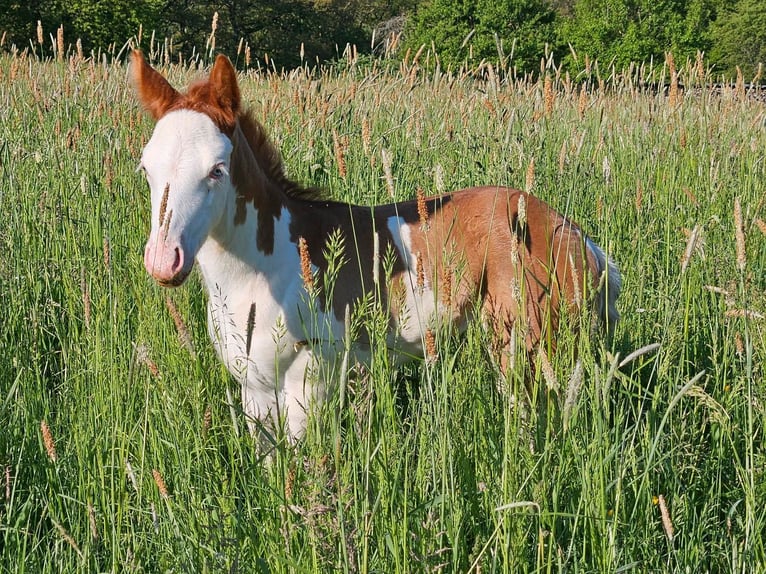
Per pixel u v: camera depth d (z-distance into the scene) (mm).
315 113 6629
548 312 3422
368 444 2775
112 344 3811
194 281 4797
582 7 29609
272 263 3895
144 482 3412
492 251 4105
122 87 7539
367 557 2643
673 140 6996
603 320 4184
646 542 3033
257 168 3873
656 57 25891
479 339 3514
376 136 6445
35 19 24859
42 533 3561
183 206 3387
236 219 3725
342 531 2566
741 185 6379
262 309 3861
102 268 5031
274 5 43250
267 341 3895
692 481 3561
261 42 43312
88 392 3965
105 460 3432
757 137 7684
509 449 2799
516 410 2869
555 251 4039
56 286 5305
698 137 7277
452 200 4320
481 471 3076
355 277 4074
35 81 7773
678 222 5848
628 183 6504
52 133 6414
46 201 5734
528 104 7047
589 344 3283
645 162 6930
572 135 6562
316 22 45000
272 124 6879
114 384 3596
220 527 2953
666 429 3678
